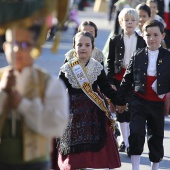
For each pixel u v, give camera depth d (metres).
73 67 17.30
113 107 21.52
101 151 17.20
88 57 17.47
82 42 17.28
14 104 10.88
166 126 25.62
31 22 11.00
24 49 11.12
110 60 21.78
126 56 21.53
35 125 10.92
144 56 18.31
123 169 19.69
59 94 11.17
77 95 17.25
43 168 11.33
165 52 18.28
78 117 17.12
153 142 18.48
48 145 11.34
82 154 17.03
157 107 18.31
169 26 33.81
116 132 22.52
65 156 17.09
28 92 11.13
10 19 10.88
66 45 48.25
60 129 11.13
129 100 18.56
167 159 20.94
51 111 11.01
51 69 36.72
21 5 10.81
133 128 18.12
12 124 11.10
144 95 18.25
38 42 11.08
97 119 17.25
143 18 23.98
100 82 17.64
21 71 11.20
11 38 10.97
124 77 18.62
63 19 11.39
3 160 11.25
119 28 29.41
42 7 10.88
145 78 18.19
